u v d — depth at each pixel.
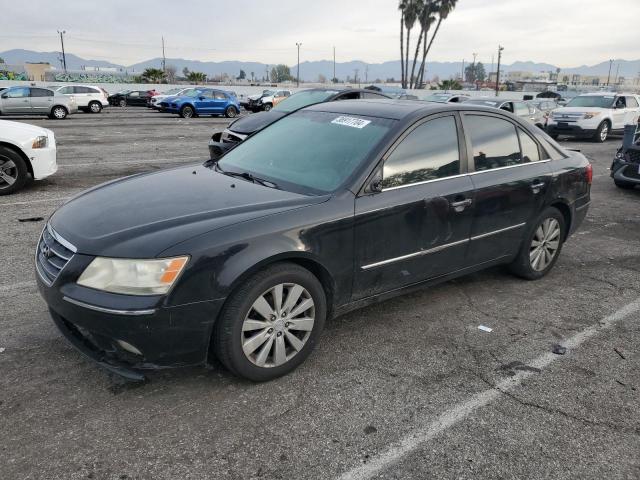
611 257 5.93
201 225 2.92
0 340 3.55
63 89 30.20
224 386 3.15
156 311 2.71
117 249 2.76
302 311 3.24
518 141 4.63
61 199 7.69
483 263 4.45
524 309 4.43
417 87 61.38
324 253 3.25
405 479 2.49
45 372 3.21
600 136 18.61
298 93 10.94
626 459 2.69
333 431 2.80
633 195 9.50
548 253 5.07
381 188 3.52
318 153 3.83
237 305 2.94
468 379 3.34
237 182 3.69
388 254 3.62
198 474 2.46
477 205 4.12
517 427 2.90
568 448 2.75
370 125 3.89
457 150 4.08
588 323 4.21
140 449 2.61
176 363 2.90
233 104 30.25
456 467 2.58
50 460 2.51
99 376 3.19
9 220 6.48
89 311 2.72
